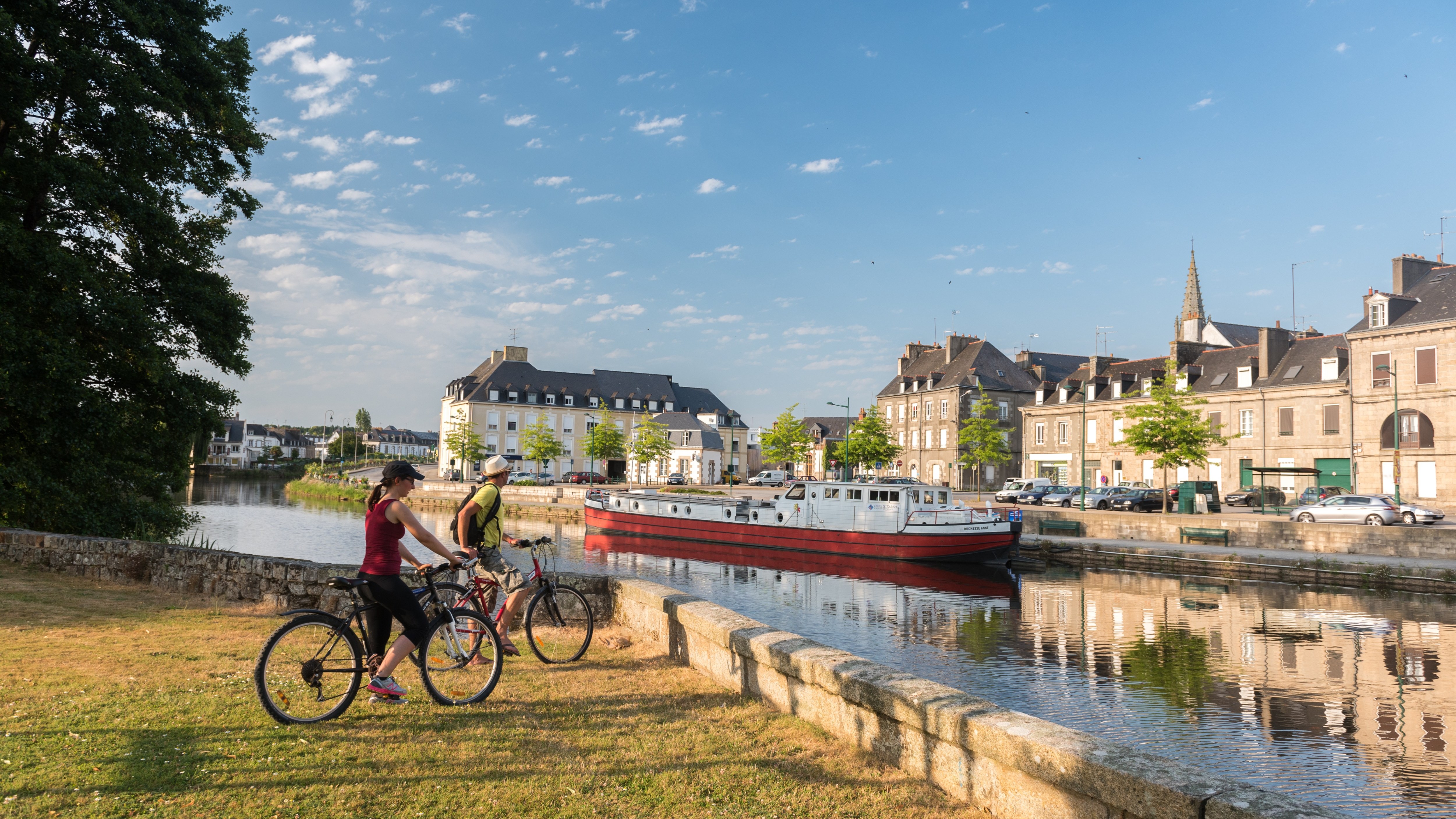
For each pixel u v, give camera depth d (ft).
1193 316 234.58
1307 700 41.50
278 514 171.22
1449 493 130.72
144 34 58.44
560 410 318.65
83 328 56.75
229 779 13.17
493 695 19.15
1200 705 40.50
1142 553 95.91
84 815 11.59
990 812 12.99
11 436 56.70
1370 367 142.51
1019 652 52.70
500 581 23.22
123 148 57.67
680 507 123.85
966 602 73.51
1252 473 162.20
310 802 12.49
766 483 263.49
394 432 638.53
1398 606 70.59
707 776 14.44
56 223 59.36
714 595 77.66
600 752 15.51
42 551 39.70
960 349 257.75
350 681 17.24
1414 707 40.09
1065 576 91.91
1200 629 60.08
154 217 58.70
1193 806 9.89
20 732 14.80
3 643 22.84
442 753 14.99
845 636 58.03
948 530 97.71
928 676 46.34
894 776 14.66
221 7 66.69
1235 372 172.55
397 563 17.80
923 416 251.80
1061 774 11.64
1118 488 150.41
